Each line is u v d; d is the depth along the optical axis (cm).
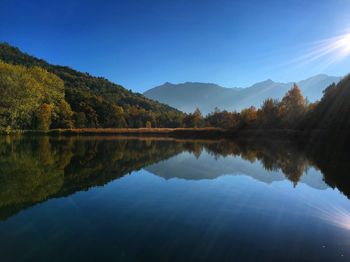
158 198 1467
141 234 988
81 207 1298
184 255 834
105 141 6066
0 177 1967
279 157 3175
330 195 1552
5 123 7056
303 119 6431
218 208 1301
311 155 3309
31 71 9375
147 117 14912
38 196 1484
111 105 13325
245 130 7656
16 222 1098
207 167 2506
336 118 4891
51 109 9262
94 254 838
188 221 1120
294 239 952
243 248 881
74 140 6275
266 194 1570
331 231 1026
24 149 3875
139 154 3516
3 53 19962
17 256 823
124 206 1320
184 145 4997
